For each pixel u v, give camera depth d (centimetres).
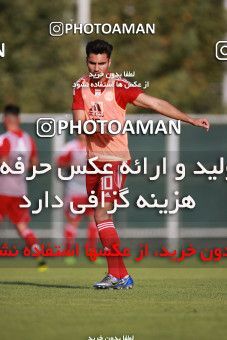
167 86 7481
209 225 5822
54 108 6819
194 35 7600
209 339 2225
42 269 4503
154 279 3812
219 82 7694
